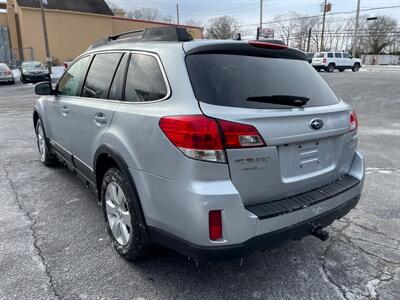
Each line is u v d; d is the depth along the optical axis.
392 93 16.58
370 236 3.43
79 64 4.02
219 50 2.58
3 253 3.06
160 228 2.46
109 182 2.99
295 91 2.72
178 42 2.62
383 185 4.77
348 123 2.91
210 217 2.16
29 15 33.72
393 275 2.82
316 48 72.19
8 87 21.83
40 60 34.97
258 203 2.39
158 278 2.75
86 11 37.28
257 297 2.55
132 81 2.84
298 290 2.63
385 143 7.21
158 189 2.40
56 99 4.41
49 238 3.32
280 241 2.38
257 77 2.58
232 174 2.21
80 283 2.67
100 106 3.13
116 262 2.94
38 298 2.51
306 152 2.61
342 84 21.02
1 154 6.21
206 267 2.89
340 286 2.68
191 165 2.18
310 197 2.59
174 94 2.38
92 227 3.54
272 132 2.32
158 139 2.35
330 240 3.35
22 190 4.50
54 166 5.44
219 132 2.16
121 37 3.53
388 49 72.56
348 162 3.03
